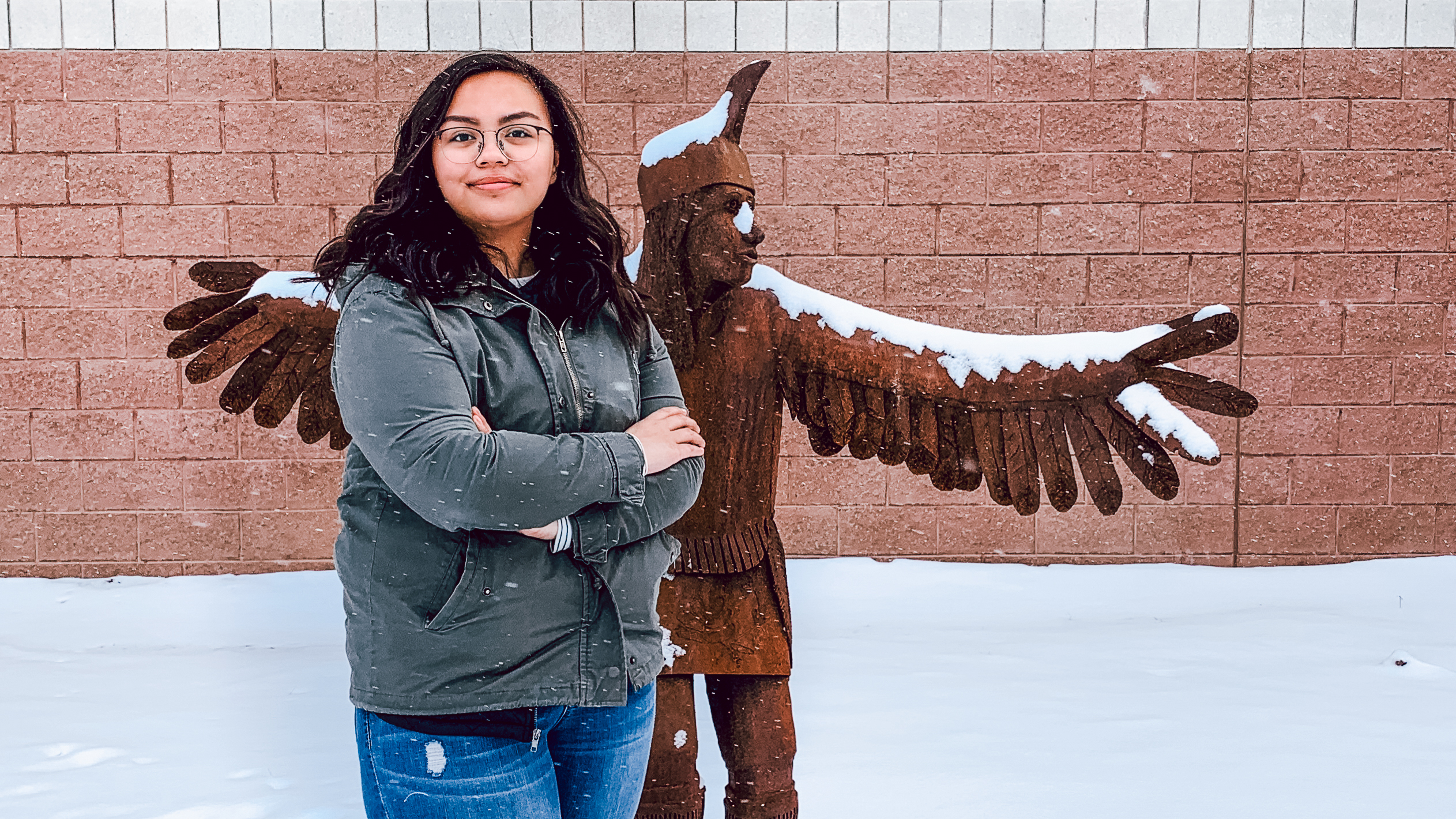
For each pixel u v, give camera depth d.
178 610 5.36
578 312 1.63
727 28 5.80
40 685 4.17
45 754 3.33
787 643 2.34
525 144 1.59
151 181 5.82
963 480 2.46
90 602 5.52
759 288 2.37
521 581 1.48
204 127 5.81
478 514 1.40
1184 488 6.01
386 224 1.56
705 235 2.22
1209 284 5.93
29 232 5.84
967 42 5.82
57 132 5.80
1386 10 5.83
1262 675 4.15
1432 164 5.91
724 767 3.21
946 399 2.40
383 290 1.48
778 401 2.38
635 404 1.69
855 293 5.90
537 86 1.66
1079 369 2.38
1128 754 3.24
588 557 1.52
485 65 1.60
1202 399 2.42
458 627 1.45
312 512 5.96
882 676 4.14
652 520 1.58
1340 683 4.03
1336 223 5.92
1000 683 4.04
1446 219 5.93
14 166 5.80
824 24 5.81
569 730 1.60
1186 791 2.93
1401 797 2.90
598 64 5.80
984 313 5.91
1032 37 5.82
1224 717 3.61
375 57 5.80
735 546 2.29
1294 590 5.59
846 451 5.97
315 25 5.78
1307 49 5.84
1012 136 5.86
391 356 1.43
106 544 5.95
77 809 2.85
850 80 5.84
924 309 5.91
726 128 2.26
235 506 5.94
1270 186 5.89
